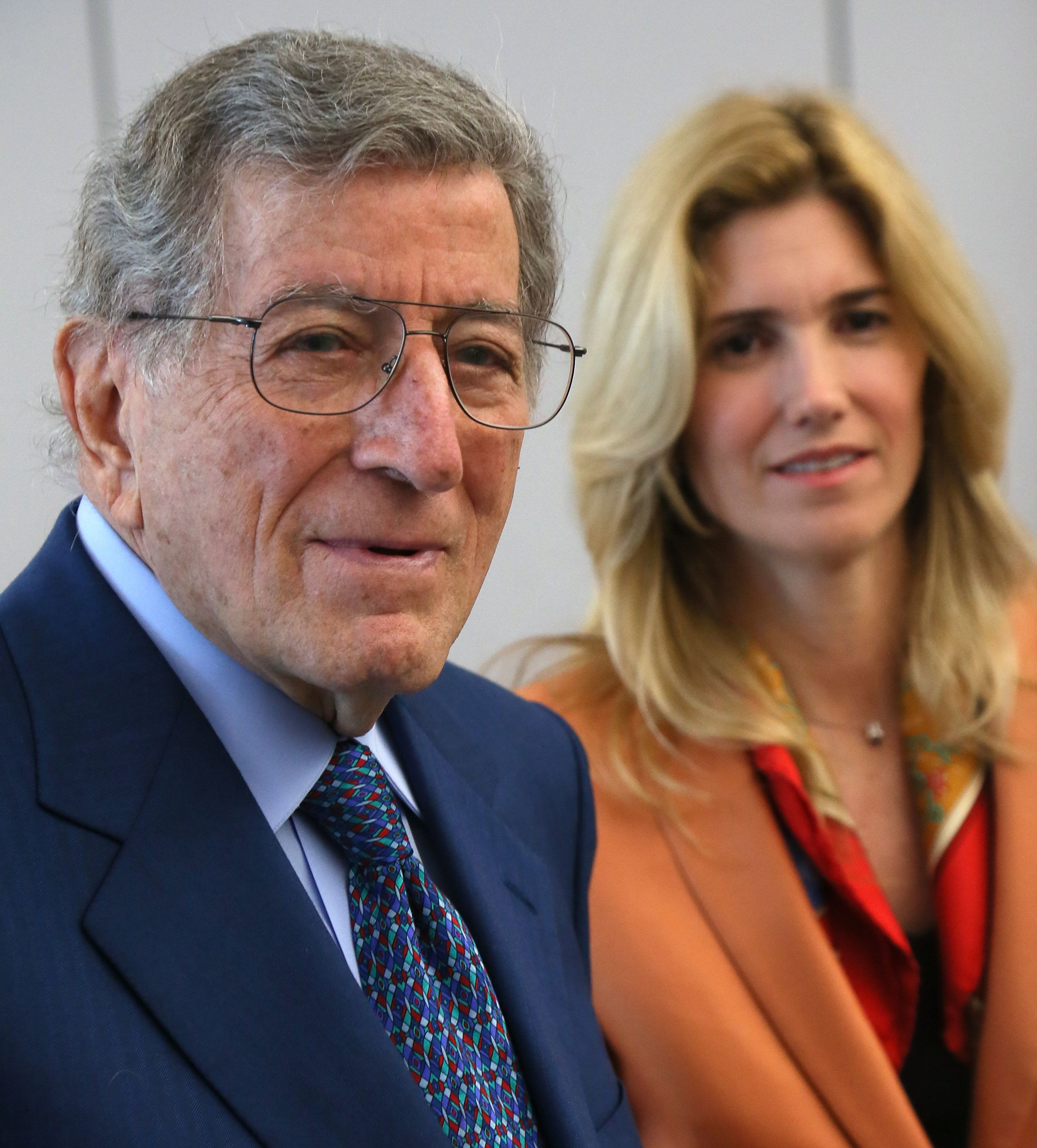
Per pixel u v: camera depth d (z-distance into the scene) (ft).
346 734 3.63
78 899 3.02
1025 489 9.95
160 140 3.26
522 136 3.72
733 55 9.36
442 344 3.32
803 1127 5.20
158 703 3.39
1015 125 9.70
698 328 5.99
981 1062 5.49
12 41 8.27
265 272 3.15
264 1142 2.96
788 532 5.95
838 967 5.50
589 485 6.45
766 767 5.84
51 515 8.11
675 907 5.71
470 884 3.96
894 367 5.95
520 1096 3.61
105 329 3.38
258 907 3.22
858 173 5.83
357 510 3.23
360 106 3.16
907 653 6.40
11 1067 2.72
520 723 4.93
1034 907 5.70
